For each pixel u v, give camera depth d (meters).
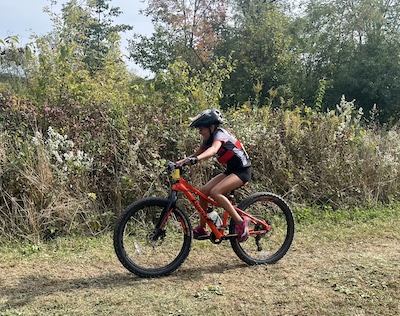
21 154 6.68
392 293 4.68
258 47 26.34
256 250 5.90
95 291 4.71
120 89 10.59
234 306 4.40
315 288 4.81
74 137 7.41
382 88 24.55
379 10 27.81
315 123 9.22
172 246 5.94
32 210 6.49
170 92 9.39
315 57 27.39
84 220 6.73
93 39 31.94
